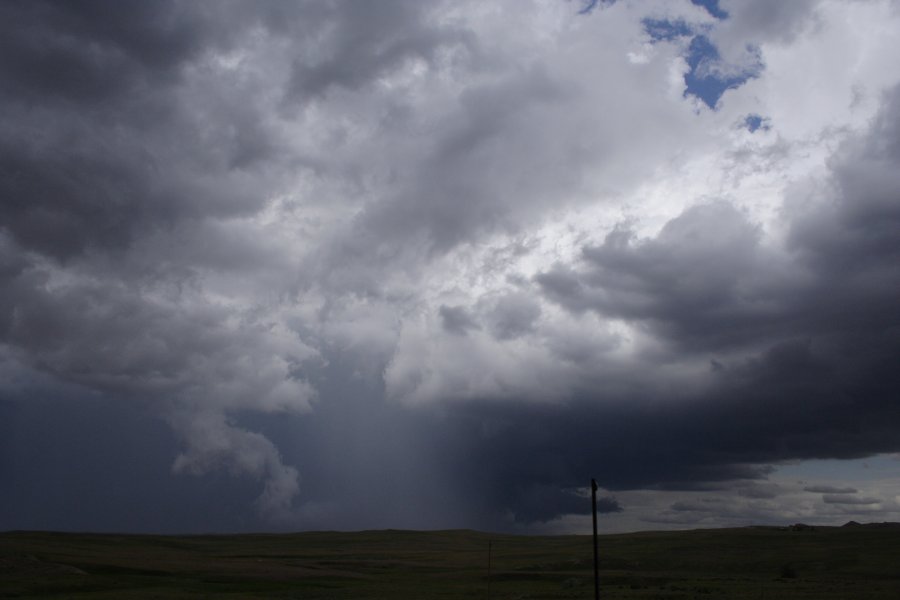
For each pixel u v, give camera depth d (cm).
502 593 8350
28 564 10525
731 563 12538
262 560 15300
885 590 7388
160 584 9894
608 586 9094
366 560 15862
